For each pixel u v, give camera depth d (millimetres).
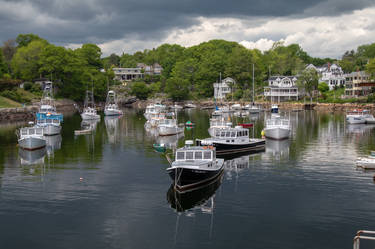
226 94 183125
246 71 181125
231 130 49250
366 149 50500
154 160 43812
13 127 84000
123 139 62219
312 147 52562
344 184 32781
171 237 22516
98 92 170750
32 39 182250
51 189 31688
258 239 22156
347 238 22219
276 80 174375
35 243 21781
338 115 113688
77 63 151875
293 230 23312
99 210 26797
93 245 21562
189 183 30594
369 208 26781
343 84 173000
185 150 32906
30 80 151750
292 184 32938
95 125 87438
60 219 25203
